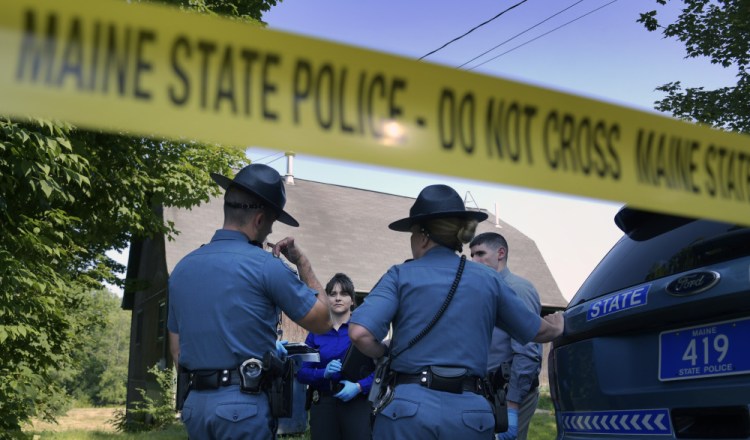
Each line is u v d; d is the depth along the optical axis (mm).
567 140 1513
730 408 2182
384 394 2615
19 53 1032
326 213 23984
